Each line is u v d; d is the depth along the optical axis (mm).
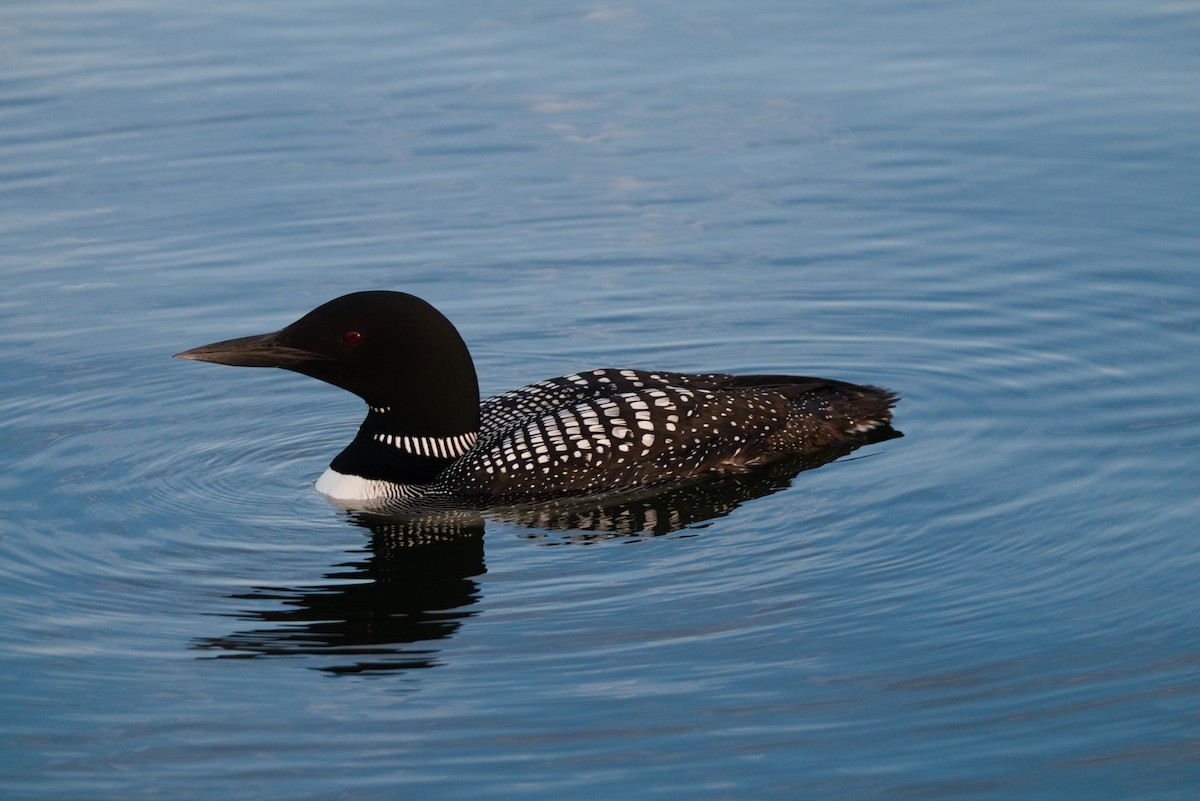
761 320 13734
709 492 10664
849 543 9758
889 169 16594
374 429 10945
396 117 17984
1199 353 12594
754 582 9273
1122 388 12094
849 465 11008
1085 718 7691
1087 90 18328
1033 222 15297
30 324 13648
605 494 10703
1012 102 18094
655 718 7777
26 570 9617
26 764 7508
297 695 8109
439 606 9055
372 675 8289
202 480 11062
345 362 10695
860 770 7316
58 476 11039
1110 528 9766
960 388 12359
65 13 21703
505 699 7996
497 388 12672
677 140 17391
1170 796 7086
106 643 8695
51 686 8227
